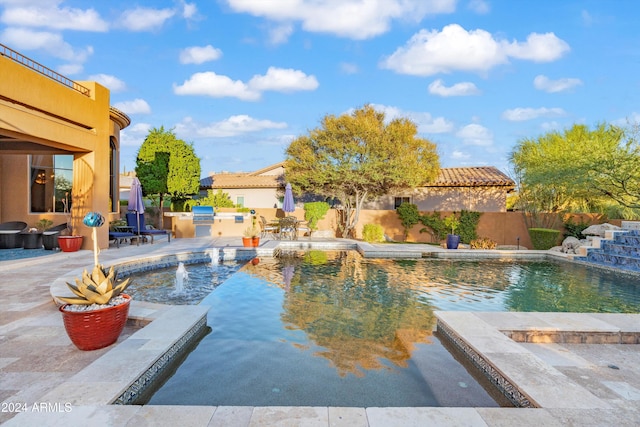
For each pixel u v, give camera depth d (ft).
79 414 8.98
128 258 32.81
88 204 37.81
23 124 27.61
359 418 9.11
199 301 23.63
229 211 68.39
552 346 15.83
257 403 11.37
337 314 21.12
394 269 36.68
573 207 57.47
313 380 12.99
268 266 37.37
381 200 73.15
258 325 18.98
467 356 14.71
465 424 8.93
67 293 19.42
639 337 16.26
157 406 9.45
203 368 13.82
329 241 55.16
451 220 58.90
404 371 13.83
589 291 28.27
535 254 46.78
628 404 10.47
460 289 28.35
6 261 29.94
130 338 14.02
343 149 57.00
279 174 92.07
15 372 11.85
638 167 43.21
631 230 41.86
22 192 44.04
